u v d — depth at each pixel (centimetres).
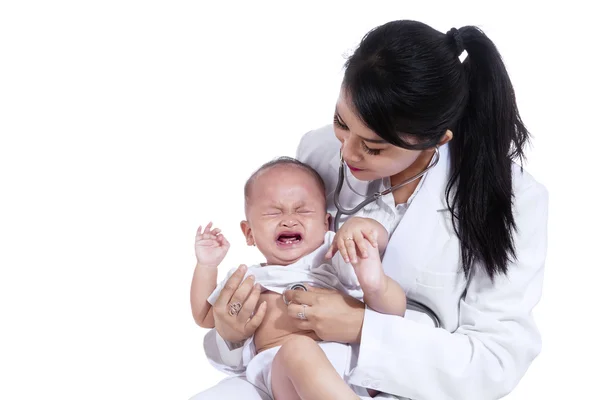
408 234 291
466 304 291
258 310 291
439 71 259
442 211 289
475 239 283
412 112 257
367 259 276
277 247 305
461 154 284
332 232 309
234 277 291
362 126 260
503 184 281
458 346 279
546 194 292
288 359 264
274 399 280
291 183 305
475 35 276
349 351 283
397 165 272
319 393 259
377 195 299
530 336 286
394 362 277
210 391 283
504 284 286
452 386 277
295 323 284
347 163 278
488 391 281
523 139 288
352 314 280
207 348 310
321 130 328
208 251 302
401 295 283
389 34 262
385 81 255
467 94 271
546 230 292
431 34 263
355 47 275
